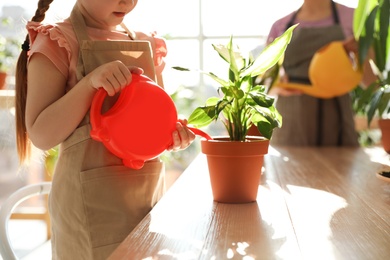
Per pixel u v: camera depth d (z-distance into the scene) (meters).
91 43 1.31
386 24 2.01
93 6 1.37
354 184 1.46
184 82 4.46
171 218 1.08
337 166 1.83
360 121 3.33
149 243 0.91
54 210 1.33
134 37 1.51
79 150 1.29
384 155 2.16
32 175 3.75
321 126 2.63
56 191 1.32
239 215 1.11
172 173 4.60
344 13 2.71
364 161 1.97
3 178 5.32
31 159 1.55
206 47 4.54
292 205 1.20
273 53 1.16
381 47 2.08
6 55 3.25
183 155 4.55
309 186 1.44
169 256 0.84
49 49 1.31
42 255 3.12
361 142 3.38
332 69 2.42
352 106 2.83
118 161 1.31
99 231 1.28
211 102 1.30
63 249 1.32
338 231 0.98
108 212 1.29
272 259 0.83
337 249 0.87
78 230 1.29
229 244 0.90
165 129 1.20
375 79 2.59
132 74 1.21
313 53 2.62
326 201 1.24
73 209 1.29
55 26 1.34
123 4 1.38
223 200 1.23
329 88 2.46
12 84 2.02
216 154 1.21
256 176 1.23
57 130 1.25
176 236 0.95
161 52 1.60
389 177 1.31
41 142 1.28
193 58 4.52
